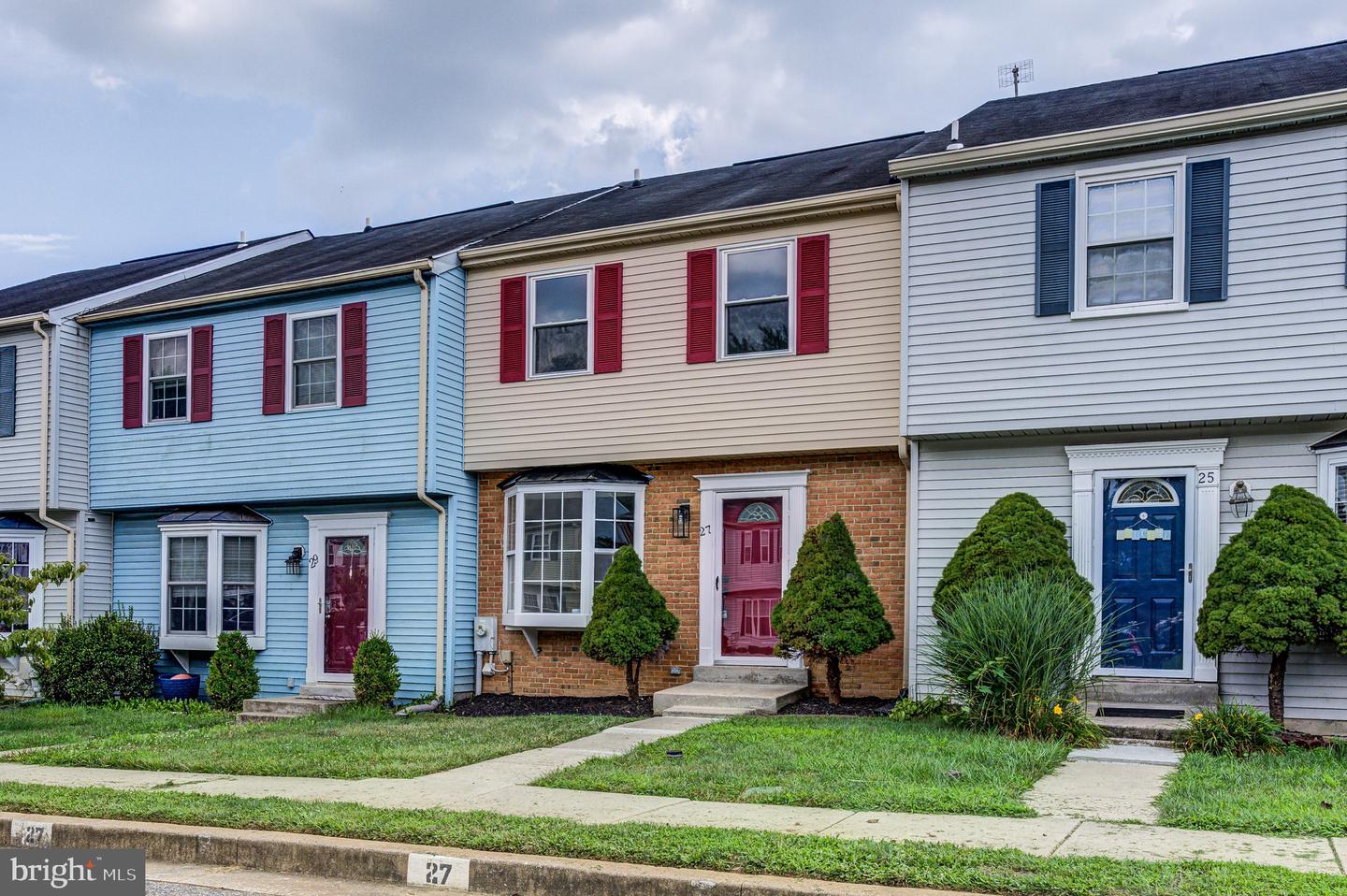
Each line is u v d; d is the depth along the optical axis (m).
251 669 17.08
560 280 16.28
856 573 13.30
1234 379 11.76
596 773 9.52
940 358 13.02
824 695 14.20
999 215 12.93
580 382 15.91
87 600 18.86
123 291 19.84
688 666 15.13
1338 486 11.46
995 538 12.08
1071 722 10.56
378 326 16.73
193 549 18.36
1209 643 10.99
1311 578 10.49
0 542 18.73
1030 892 5.95
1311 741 10.33
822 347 14.39
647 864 6.72
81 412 19.19
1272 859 6.50
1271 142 11.82
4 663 18.77
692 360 15.16
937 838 7.09
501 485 16.58
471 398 16.73
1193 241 12.05
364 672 15.70
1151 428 12.28
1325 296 11.46
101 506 18.94
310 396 17.36
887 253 14.20
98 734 14.09
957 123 14.69
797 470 14.73
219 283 19.41
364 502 17.08
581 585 15.42
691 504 15.32
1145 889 5.83
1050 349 12.55
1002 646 10.84
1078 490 12.59
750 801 8.38
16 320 18.78
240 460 17.75
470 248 16.83
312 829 7.82
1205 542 12.00
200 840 7.83
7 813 8.85
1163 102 13.38
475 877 6.91
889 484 14.26
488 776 9.80
